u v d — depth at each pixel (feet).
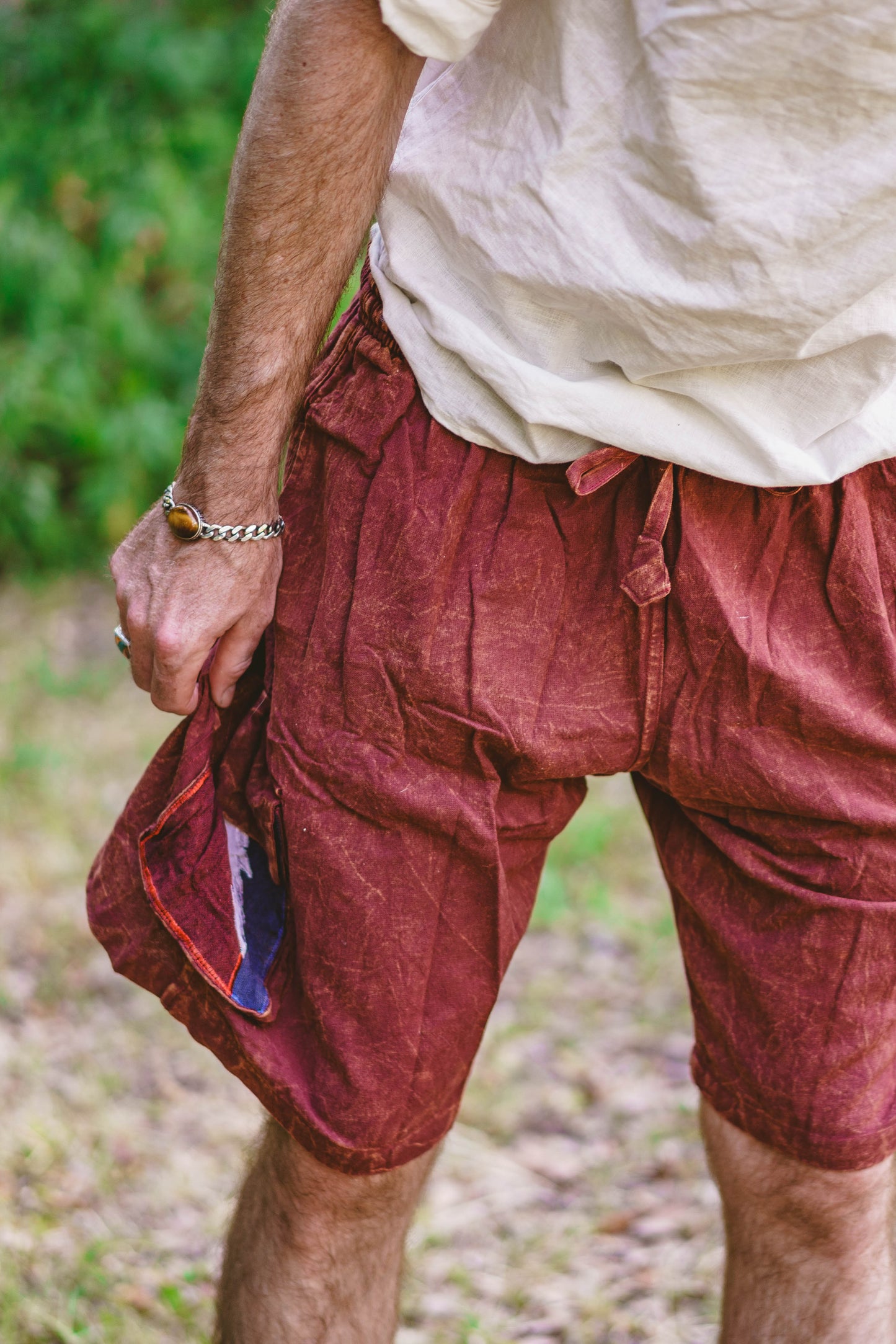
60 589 17.01
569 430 3.89
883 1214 4.50
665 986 9.82
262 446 4.05
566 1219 7.50
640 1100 8.56
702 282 3.66
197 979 4.36
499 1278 7.00
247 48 19.97
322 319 4.02
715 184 3.55
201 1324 6.35
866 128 3.46
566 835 11.66
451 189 3.94
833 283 3.60
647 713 4.13
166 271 18.85
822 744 4.12
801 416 3.91
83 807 11.93
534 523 4.02
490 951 4.22
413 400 4.06
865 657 4.11
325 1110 4.21
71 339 18.17
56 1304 6.39
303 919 4.20
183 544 4.13
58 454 18.29
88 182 19.04
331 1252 4.47
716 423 3.92
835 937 4.19
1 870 10.82
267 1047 4.28
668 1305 6.75
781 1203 4.52
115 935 4.47
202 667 4.24
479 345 3.90
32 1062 8.50
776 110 3.48
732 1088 4.46
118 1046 8.81
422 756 4.08
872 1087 4.30
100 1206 7.23
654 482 3.96
